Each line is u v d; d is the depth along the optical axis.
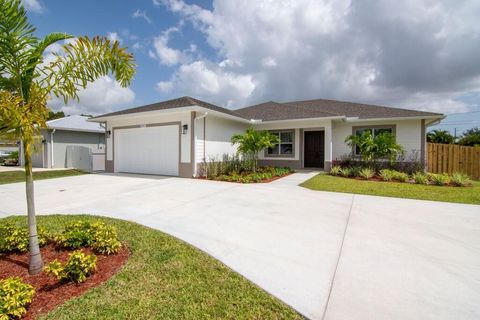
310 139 15.93
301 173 12.96
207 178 11.00
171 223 4.75
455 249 3.60
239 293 2.52
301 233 4.23
